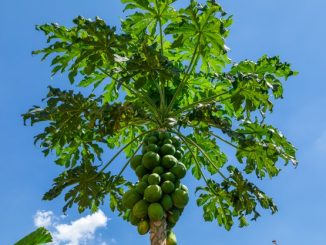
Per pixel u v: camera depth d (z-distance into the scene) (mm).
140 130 9188
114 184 8469
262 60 7758
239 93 7203
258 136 8078
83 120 7980
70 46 7254
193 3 6934
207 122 7562
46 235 3568
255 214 7848
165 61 6809
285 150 8281
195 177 9375
